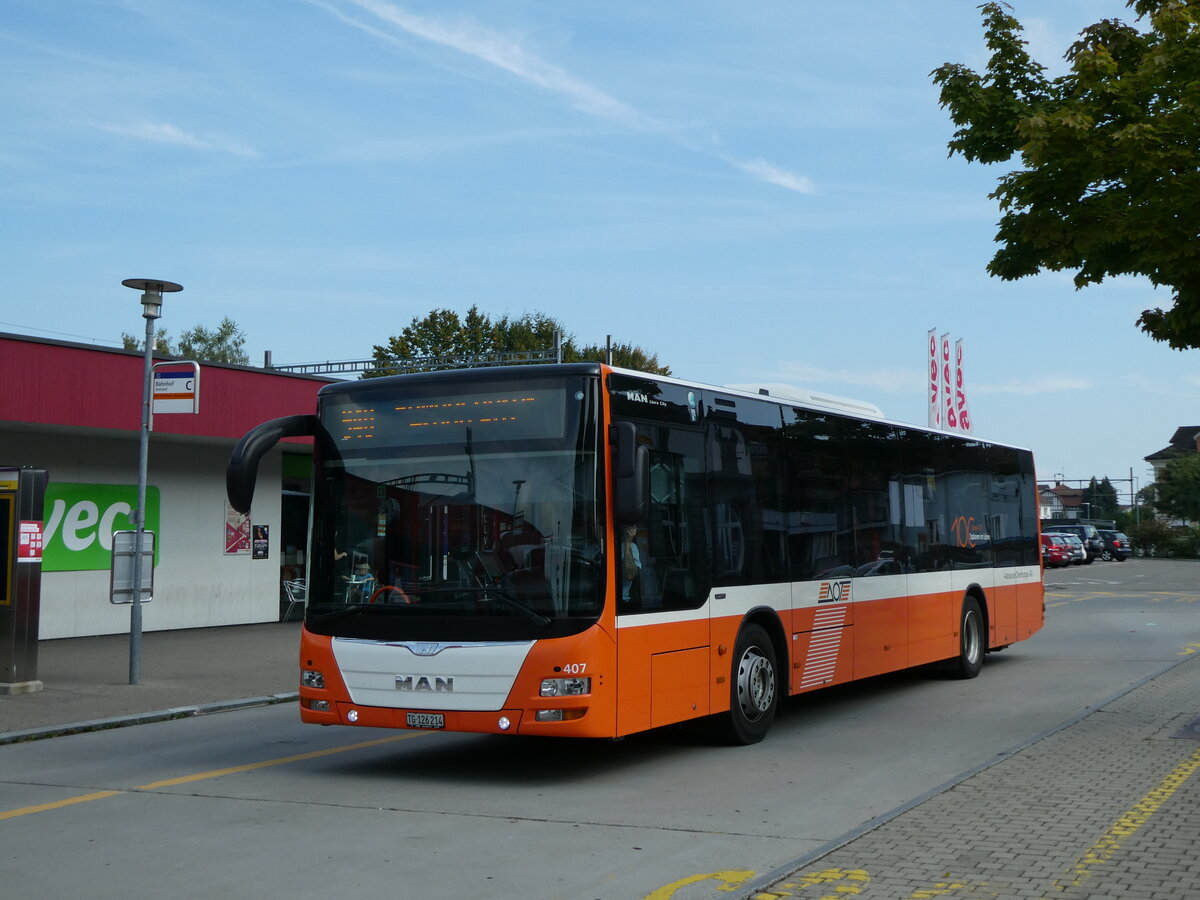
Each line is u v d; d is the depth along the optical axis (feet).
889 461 45.57
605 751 34.58
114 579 48.93
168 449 73.77
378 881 20.94
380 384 31.68
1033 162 35.27
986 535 54.85
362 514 31.12
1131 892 19.03
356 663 30.30
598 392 29.66
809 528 39.29
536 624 28.76
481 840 23.88
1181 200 33.86
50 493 66.85
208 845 23.65
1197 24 35.42
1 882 21.16
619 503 28.63
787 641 37.32
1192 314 35.81
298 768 32.27
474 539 29.81
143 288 49.24
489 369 30.81
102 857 22.80
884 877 20.11
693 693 32.42
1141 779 27.99
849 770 31.19
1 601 46.09
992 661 59.06
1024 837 22.65
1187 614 88.58
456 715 29.09
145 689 47.57
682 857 22.34
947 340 130.21
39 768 32.45
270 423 31.01
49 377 58.59
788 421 38.65
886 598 44.29
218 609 76.84
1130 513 432.25
